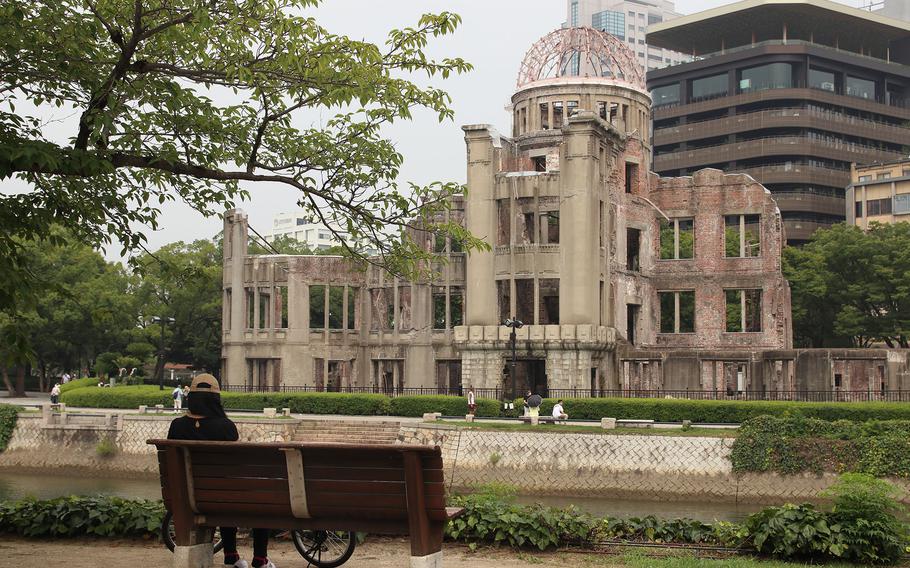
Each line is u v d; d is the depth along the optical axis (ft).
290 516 42.09
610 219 246.68
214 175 62.64
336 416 203.10
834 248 310.86
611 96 271.69
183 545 42.80
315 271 263.70
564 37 282.15
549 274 230.27
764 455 149.18
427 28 65.51
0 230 52.70
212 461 42.42
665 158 488.02
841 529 52.37
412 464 39.63
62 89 61.67
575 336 224.33
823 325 327.47
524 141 274.77
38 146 51.72
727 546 54.65
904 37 500.74
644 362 238.68
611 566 49.47
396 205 66.23
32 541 54.90
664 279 270.46
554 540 53.47
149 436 182.39
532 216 253.65
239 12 61.31
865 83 486.79
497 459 162.30
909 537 52.49
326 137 65.51
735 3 471.21
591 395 220.02
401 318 267.39
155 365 346.13
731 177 267.39
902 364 197.47
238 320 266.16
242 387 257.75
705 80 489.26
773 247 262.47
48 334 292.81
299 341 261.24
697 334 266.98
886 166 438.40
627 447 156.66
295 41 62.08
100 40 65.21
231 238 271.28
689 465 152.87
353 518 41.45
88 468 184.24
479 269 235.61
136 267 66.13
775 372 216.74
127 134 59.57
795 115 458.09
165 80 61.82
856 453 144.56
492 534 54.19
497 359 231.30
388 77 64.54
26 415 191.21
